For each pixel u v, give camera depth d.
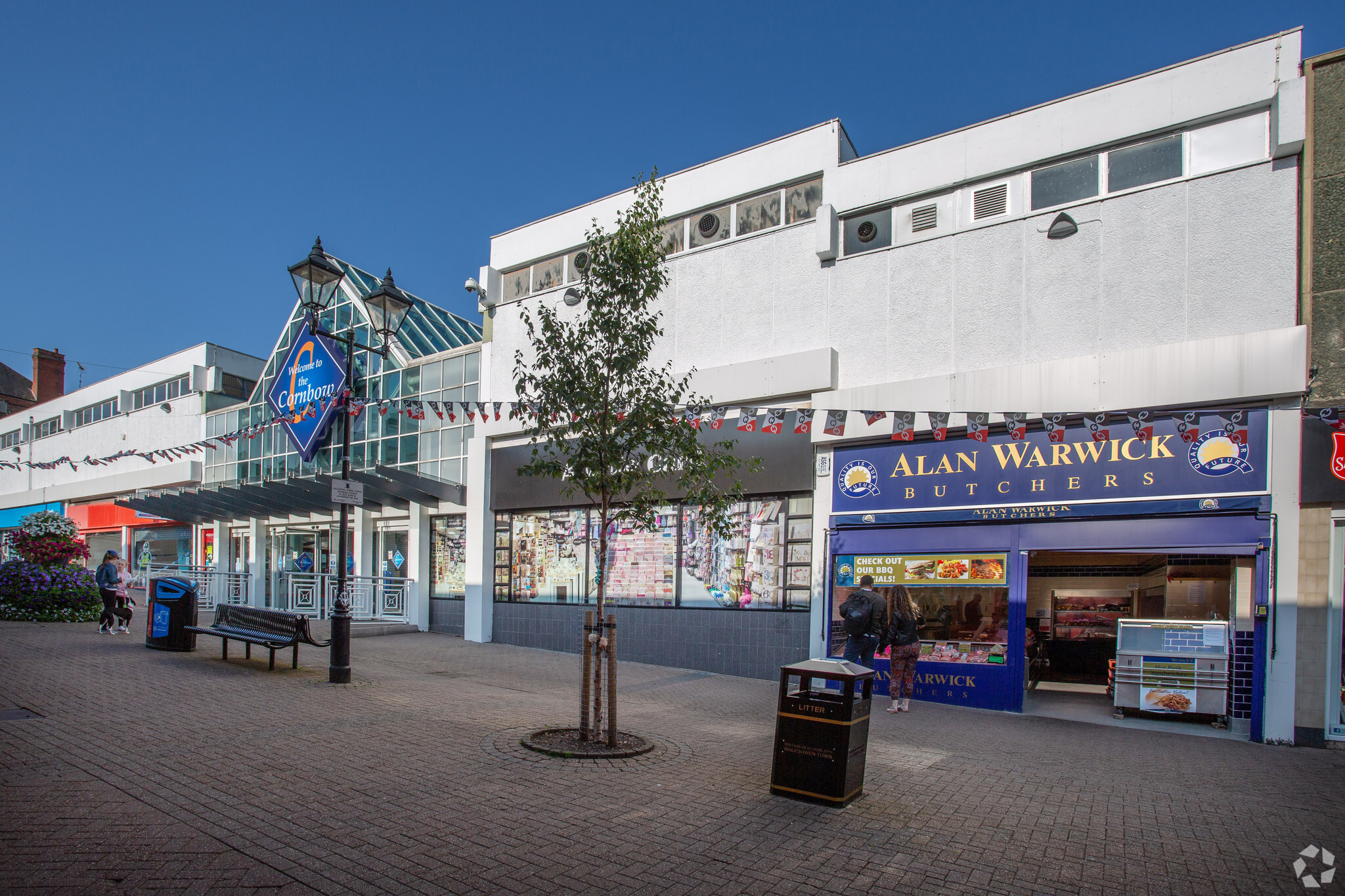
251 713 7.69
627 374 7.21
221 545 23.58
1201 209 9.32
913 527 10.80
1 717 7.10
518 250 15.98
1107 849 5.05
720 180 13.21
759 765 6.76
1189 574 10.18
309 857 4.34
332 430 20.20
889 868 4.60
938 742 8.08
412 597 17.08
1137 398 9.31
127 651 11.52
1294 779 6.96
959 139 11.07
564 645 14.31
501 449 15.65
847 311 11.72
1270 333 8.65
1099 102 10.10
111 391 29.88
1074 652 12.70
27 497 33.56
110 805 4.97
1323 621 8.30
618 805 5.49
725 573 12.46
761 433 12.12
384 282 10.80
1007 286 10.48
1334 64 8.73
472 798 5.48
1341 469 8.23
